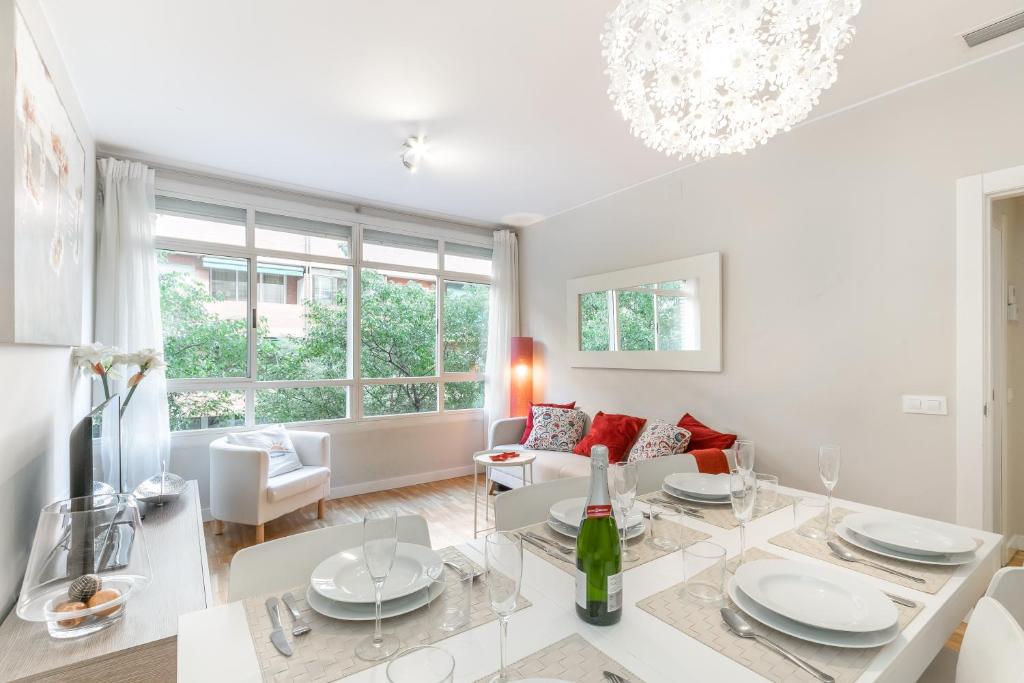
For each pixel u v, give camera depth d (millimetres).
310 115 2715
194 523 1888
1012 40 2033
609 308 4023
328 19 1940
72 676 1030
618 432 3504
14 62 1276
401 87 2441
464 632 849
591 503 909
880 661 765
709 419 3246
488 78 2361
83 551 1229
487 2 1850
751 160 3033
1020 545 2799
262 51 2143
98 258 3111
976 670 817
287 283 3957
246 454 3023
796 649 796
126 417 3121
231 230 3717
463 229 4906
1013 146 2068
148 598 1315
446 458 4719
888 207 2438
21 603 1124
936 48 2086
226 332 3688
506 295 4922
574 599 968
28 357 1483
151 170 3287
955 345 2217
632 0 1258
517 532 1327
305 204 4020
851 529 1289
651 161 3350
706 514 1500
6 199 1248
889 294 2428
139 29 1977
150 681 1104
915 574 1084
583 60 2217
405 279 4570
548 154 3234
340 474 4113
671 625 873
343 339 4223
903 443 2377
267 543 1088
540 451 3852
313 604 917
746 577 980
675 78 1294
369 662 761
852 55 2135
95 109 2615
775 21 1212
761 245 2977
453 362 4855
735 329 3105
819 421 2689
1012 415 2799
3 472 1266
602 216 4137
